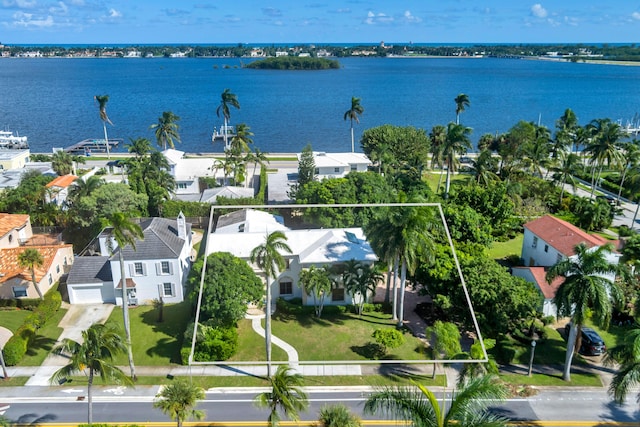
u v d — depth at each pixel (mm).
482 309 41188
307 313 46719
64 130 159000
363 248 48812
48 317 46656
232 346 40750
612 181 90062
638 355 30141
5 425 33250
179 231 53719
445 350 38125
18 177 81938
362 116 182875
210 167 88062
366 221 60781
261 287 43875
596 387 37406
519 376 38500
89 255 57781
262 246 38438
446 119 178375
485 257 47438
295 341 42219
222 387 37531
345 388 36781
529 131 93188
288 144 138625
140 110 199625
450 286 42875
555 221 56375
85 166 103938
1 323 45562
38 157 105375
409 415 22016
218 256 44688
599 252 35094
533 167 85375
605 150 79500
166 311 48906
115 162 103938
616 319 45938
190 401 30234
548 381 37938
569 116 107188
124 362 40938
